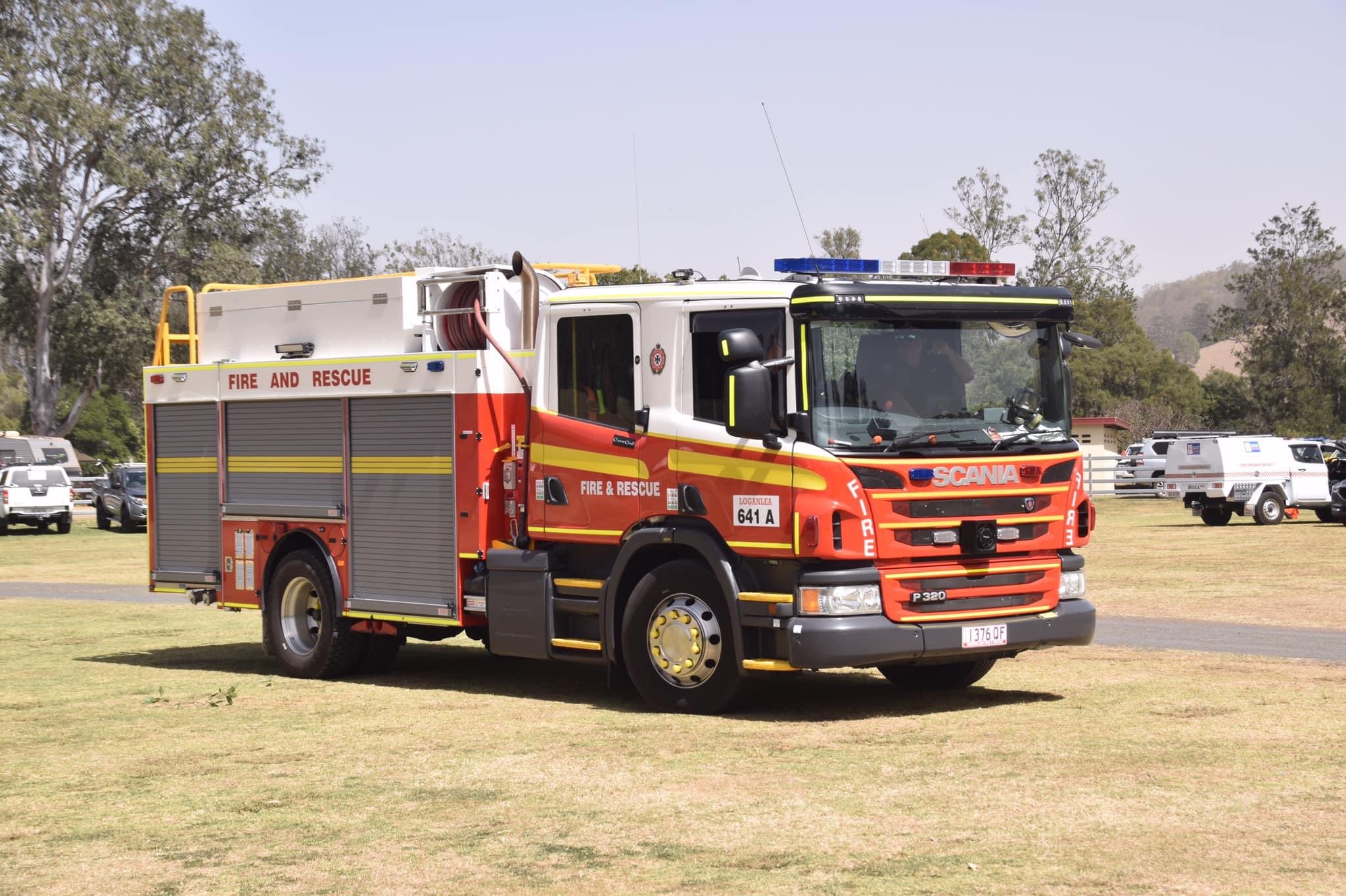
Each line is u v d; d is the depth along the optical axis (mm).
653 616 10227
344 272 77625
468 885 5945
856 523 9328
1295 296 85188
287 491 12742
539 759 8484
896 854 6199
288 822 7141
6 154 57344
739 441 9680
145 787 8047
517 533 11117
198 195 60000
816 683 11609
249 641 15766
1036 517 10016
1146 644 13336
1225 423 90625
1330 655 12469
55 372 63188
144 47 58250
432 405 11539
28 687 12133
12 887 6160
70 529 41531
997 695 10609
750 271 10297
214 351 13594
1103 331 94625
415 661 13656
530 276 11055
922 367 9758
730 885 5816
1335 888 5582
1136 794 7164
